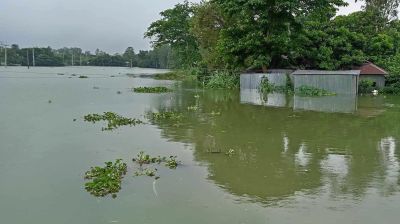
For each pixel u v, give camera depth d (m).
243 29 42.75
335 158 13.24
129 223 8.07
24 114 22.34
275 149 14.48
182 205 8.99
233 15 44.12
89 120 20.42
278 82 39.94
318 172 11.62
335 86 36.91
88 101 30.09
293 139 16.20
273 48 42.03
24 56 163.38
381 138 16.47
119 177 10.88
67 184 10.39
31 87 44.03
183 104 28.94
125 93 38.47
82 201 9.22
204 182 10.61
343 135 17.05
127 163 12.38
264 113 23.91
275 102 30.28
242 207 8.89
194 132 17.62
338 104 28.72
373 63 44.09
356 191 9.98
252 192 9.88
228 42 43.56
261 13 41.00
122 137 16.36
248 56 44.16
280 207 8.91
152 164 12.30
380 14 57.31
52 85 48.25
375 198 9.48
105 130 17.83
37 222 8.12
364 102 30.28
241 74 45.50
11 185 10.28
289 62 45.16
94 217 8.35
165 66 163.50
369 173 11.52
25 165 12.10
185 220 8.20
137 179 10.77
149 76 85.12
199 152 13.91
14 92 36.84
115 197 9.46
